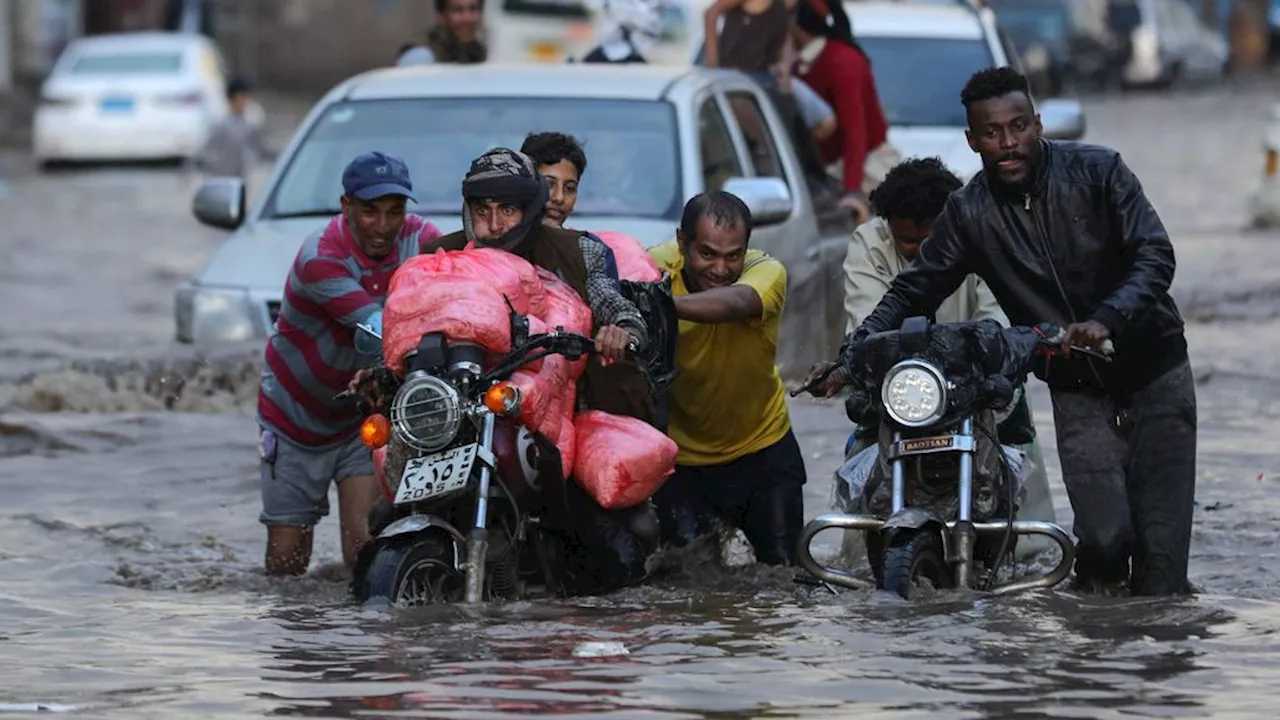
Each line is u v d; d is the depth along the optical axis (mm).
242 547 24000
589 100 32531
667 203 30594
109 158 95062
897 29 48906
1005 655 16969
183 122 94188
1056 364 20172
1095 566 19594
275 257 32781
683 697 15578
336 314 21672
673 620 18719
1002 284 19922
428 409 19109
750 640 17703
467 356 19406
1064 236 19500
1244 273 50469
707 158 32062
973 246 19828
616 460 20047
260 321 32719
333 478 22828
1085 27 139000
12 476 27875
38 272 58125
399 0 140375
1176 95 138125
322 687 16109
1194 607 19000
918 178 21422
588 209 30500
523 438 19641
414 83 33719
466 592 19156
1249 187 77500
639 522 20781
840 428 30609
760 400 22078
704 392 21828
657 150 31391
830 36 39312
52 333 44312
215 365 32938
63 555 23000
